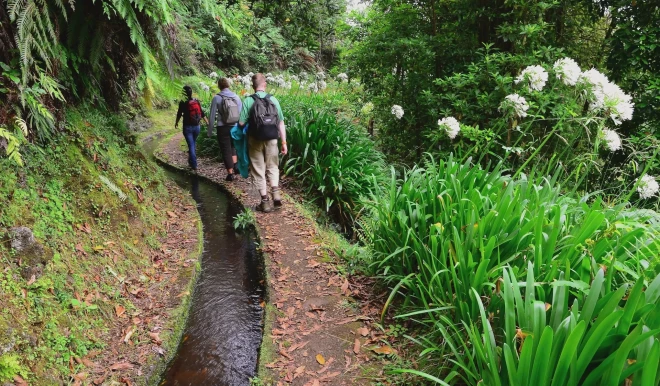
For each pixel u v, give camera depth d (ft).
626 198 7.61
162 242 12.81
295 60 62.13
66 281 8.25
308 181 19.48
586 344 4.70
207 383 7.79
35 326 6.98
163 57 12.98
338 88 36.58
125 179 13.21
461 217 8.59
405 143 23.24
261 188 16.01
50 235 8.63
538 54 16.08
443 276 8.45
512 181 8.84
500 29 17.66
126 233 11.29
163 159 24.95
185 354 8.58
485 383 5.68
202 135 26.55
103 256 9.84
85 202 10.44
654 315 5.05
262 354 8.16
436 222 9.10
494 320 6.88
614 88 8.51
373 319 9.20
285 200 17.51
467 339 7.16
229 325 9.60
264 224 14.94
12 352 6.28
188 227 14.32
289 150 21.27
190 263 11.81
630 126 16.96
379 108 24.32
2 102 8.62
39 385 6.32
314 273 11.34
